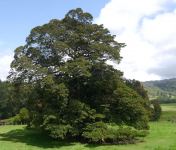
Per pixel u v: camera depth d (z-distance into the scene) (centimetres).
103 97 5581
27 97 5622
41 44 5566
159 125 7338
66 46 5347
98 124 5038
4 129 6912
